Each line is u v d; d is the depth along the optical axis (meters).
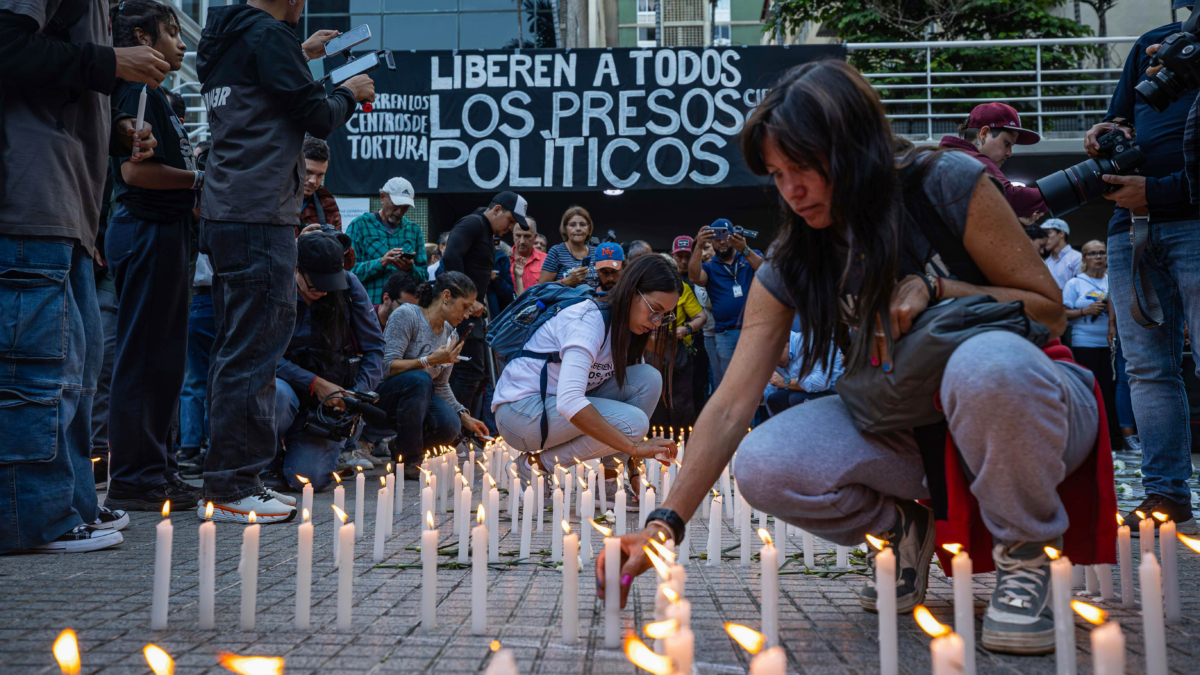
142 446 3.77
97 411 4.68
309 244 4.74
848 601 2.23
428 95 10.45
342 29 13.45
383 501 2.75
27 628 1.86
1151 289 3.32
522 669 1.60
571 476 4.11
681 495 1.96
